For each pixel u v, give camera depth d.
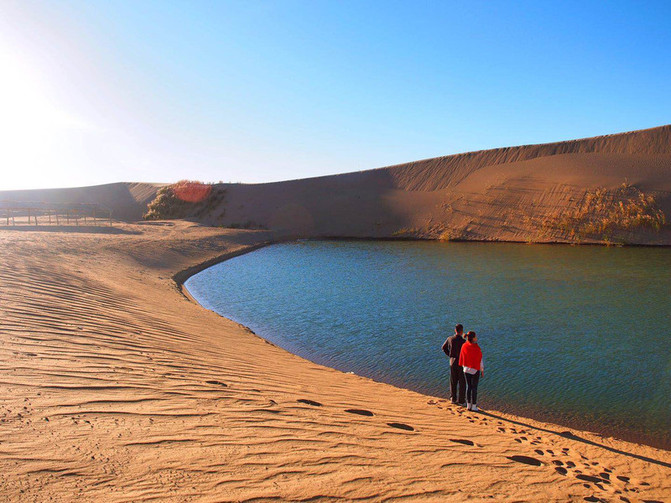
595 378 9.88
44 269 14.34
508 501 4.02
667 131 62.97
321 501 3.31
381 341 12.80
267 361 9.31
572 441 6.69
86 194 98.81
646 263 28.84
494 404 8.54
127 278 17.66
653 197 45.41
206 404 5.17
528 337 13.00
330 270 27.20
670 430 7.55
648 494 4.89
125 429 4.00
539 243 43.56
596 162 57.53
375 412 6.63
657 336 12.98
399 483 3.92
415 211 57.31
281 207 65.00
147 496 2.95
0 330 6.73
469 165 68.62
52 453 3.32
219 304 17.58
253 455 3.93
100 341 7.33
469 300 18.25
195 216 67.31
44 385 4.75
